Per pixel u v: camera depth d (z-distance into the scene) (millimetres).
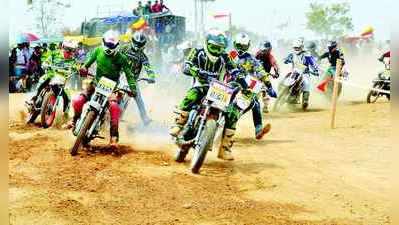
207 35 6953
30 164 6930
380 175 6863
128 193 5754
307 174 6930
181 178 6438
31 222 4750
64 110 10289
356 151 8375
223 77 7145
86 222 4840
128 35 17391
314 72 13562
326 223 5016
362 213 5332
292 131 10445
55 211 5074
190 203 5477
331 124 10656
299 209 5445
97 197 5590
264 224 4941
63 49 9844
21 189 5750
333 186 6355
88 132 7523
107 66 7684
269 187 6262
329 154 8195
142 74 12219
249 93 7441
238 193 5957
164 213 5152
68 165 6922
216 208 5363
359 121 11359
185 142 6969
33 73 17984
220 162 7543
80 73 8008
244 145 8992
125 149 8039
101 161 7184
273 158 7914
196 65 7000
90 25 21797
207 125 6641
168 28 20625
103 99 7453
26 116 11406
